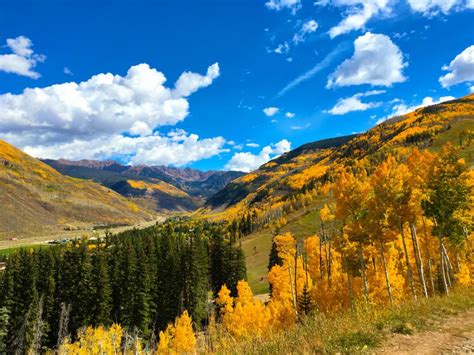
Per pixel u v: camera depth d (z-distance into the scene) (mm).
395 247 37969
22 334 55094
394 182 28984
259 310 36250
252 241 147750
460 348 9422
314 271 45188
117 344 44281
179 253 77188
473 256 36688
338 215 31625
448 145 28031
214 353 11781
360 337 10492
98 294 64438
